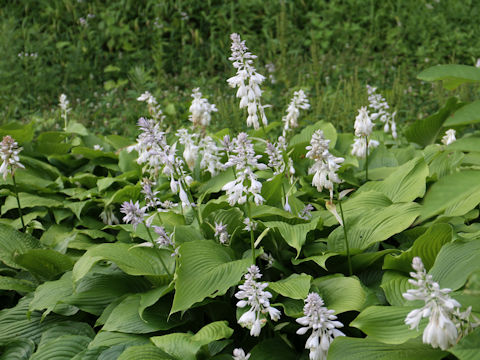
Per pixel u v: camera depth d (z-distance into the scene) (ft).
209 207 13.60
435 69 7.36
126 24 37.55
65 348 10.80
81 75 33.47
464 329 7.98
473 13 37.14
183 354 9.57
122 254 11.91
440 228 10.64
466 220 13.56
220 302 11.44
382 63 32.09
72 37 36.22
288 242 11.71
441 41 35.01
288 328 10.79
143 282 12.61
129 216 11.07
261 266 12.45
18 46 33.19
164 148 12.48
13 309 12.51
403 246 12.92
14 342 11.53
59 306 12.12
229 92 29.43
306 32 37.27
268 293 9.41
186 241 12.83
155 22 36.17
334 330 9.02
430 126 18.90
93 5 38.04
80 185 18.72
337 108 22.27
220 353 10.86
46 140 20.81
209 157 15.51
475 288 7.07
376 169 16.76
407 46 34.99
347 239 12.25
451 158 15.31
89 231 15.05
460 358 7.37
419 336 9.05
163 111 25.84
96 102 31.04
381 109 18.74
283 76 28.32
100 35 36.40
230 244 12.53
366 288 10.98
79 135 21.83
